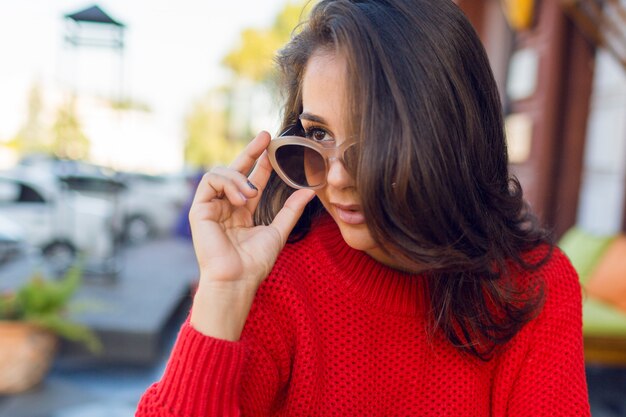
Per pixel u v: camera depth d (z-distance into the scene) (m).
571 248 3.71
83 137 5.30
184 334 0.73
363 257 0.87
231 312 0.74
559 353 0.90
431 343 0.86
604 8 3.29
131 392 3.30
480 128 0.77
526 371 0.90
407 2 0.73
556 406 0.88
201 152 26.44
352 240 0.79
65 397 3.17
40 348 3.25
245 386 0.78
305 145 0.77
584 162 4.17
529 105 4.75
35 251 6.51
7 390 3.18
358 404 0.86
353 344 0.86
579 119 4.13
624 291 3.03
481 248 0.79
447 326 0.85
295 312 0.82
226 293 0.73
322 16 0.76
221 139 26.42
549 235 0.97
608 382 3.16
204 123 26.77
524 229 0.95
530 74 4.74
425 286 0.87
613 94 3.82
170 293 4.92
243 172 0.82
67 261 6.23
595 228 4.00
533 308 0.87
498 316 0.89
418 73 0.70
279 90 0.97
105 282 5.24
